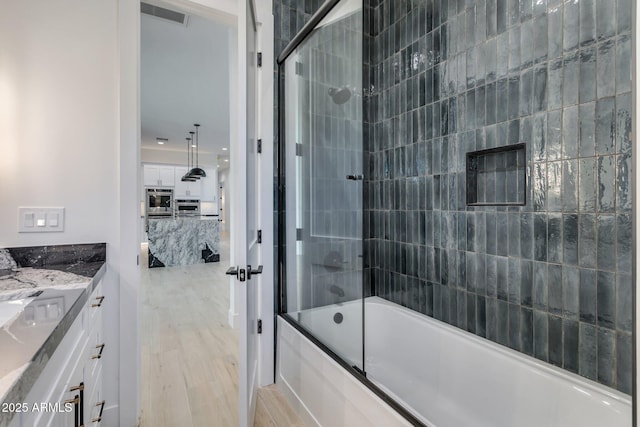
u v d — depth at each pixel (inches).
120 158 63.9
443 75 75.4
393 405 47.0
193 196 384.2
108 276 63.9
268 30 82.1
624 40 46.0
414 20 83.2
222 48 138.2
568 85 52.3
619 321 47.5
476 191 69.2
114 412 63.9
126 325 64.9
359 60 78.5
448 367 69.1
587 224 50.7
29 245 58.9
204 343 103.6
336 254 75.7
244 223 57.1
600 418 46.0
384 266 95.6
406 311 83.4
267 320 82.8
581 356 51.8
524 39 58.5
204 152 382.3
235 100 123.1
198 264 243.8
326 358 61.3
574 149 51.8
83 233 62.5
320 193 80.9
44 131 59.7
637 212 19.9
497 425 58.9
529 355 58.9
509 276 62.4
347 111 80.7
